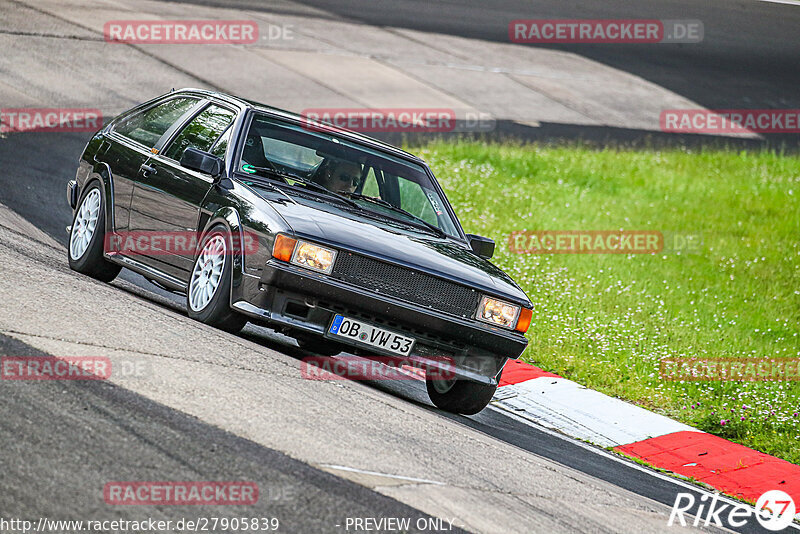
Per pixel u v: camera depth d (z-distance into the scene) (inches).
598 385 1406.3
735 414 1341.0
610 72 4372.5
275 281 944.9
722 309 1918.1
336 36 3912.4
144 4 3695.9
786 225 2728.8
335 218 1018.7
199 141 1134.4
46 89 2534.5
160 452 637.9
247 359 917.8
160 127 1214.3
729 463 1175.0
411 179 1176.2
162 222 1104.8
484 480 771.4
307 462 684.7
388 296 975.6
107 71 2822.3
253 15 3924.7
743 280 2175.2
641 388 1416.1
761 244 2508.6
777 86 4557.1
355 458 724.0
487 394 1064.2
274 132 1119.0
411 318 977.5
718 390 1460.4
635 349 1574.8
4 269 1031.0
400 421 879.1
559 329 1608.0
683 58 4771.2
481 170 2778.1
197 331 972.6
